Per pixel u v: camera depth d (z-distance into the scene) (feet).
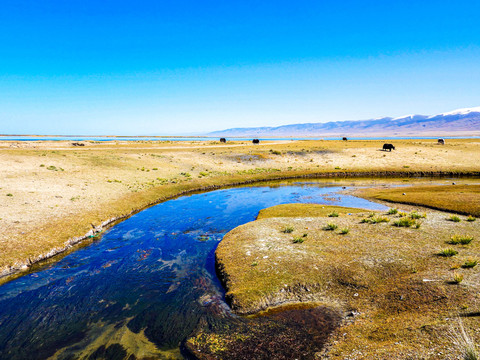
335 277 45.01
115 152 223.71
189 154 239.09
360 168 199.00
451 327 28.04
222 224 85.10
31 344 34.09
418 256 48.57
